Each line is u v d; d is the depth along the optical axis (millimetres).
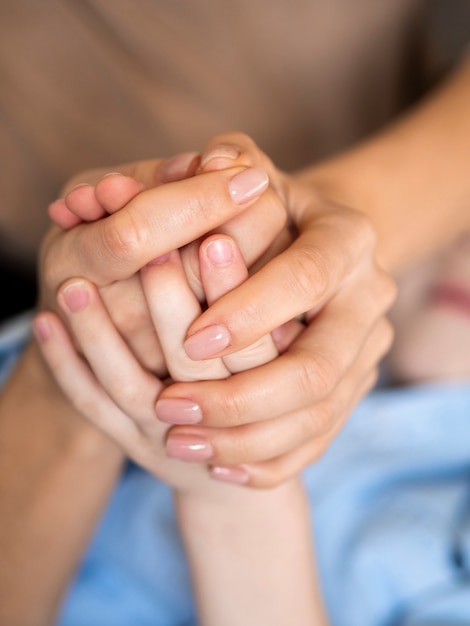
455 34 835
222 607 501
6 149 688
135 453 469
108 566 596
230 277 419
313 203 467
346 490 612
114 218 410
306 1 723
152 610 587
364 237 448
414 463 625
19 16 672
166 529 600
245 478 449
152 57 709
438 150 587
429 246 596
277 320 416
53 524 512
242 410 425
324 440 465
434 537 583
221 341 411
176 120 728
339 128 792
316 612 507
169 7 701
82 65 693
